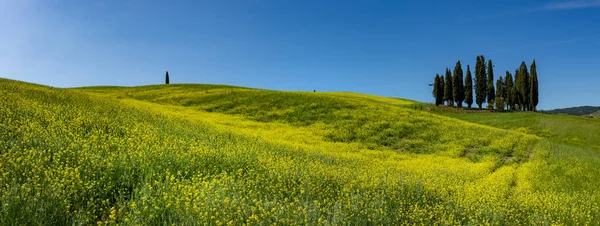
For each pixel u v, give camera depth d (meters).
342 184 10.98
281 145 21.58
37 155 9.29
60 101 23.83
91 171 8.47
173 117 27.27
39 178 7.39
